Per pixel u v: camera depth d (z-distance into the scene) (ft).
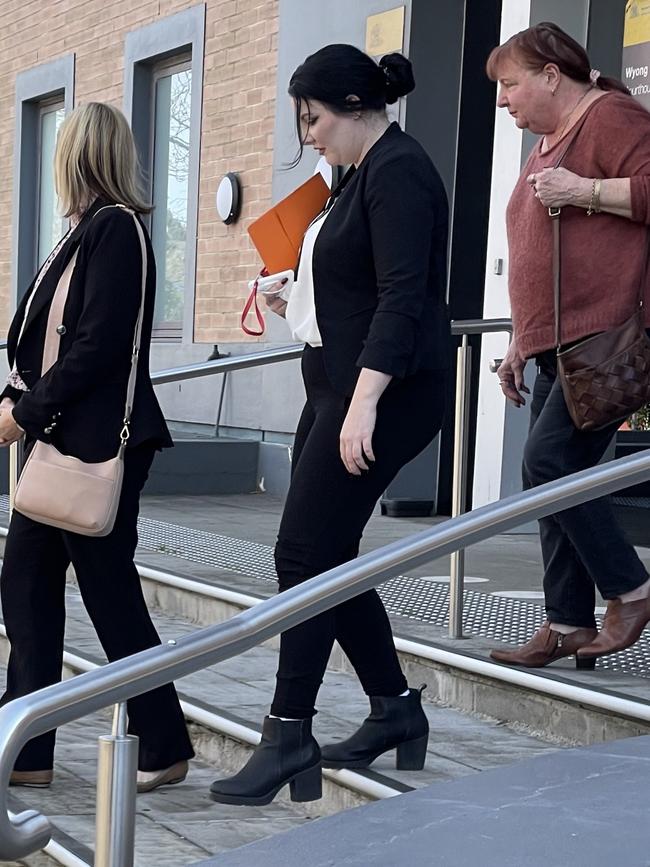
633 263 12.66
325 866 7.42
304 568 11.08
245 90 31.58
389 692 11.82
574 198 12.52
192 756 13.25
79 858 11.07
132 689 7.72
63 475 12.37
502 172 24.40
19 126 42.47
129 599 12.71
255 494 31.01
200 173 33.27
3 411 12.97
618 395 12.51
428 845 7.50
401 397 11.02
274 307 12.07
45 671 13.02
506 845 7.40
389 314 10.68
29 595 13.01
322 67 11.13
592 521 13.03
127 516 12.66
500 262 24.45
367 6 26.78
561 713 12.85
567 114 13.09
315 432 11.17
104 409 12.44
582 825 7.66
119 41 37.06
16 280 42.78
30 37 41.86
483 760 12.30
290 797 11.80
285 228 11.73
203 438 31.35
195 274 33.47
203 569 20.48
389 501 25.98
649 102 22.77
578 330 12.78
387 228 10.76
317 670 10.96
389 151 11.00
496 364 14.83
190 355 33.50
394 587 18.81
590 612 13.58
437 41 25.66
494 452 24.32
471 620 16.33
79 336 12.30
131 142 12.82
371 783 11.46
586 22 23.50
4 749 7.34
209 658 7.95
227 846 11.61
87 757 14.30
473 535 8.35
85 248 12.44
